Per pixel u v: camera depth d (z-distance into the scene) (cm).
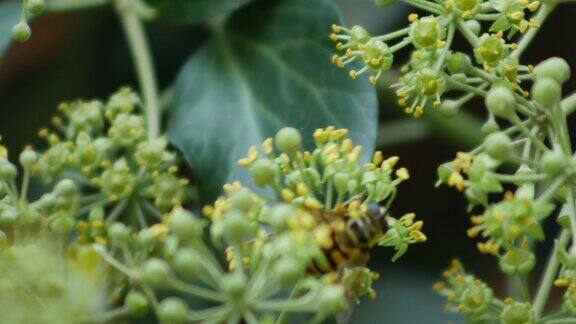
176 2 42
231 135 40
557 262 36
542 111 35
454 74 37
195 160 39
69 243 37
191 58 41
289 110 40
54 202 37
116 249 36
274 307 33
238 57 41
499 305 37
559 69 35
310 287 34
